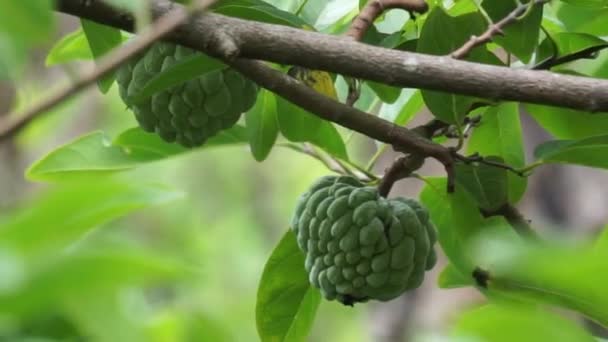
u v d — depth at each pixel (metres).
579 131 1.80
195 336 1.29
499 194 1.75
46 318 1.13
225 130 1.82
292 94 1.69
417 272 1.75
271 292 1.80
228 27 1.64
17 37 1.33
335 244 1.73
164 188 1.27
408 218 1.74
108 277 1.08
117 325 1.10
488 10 1.77
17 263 1.06
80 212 1.14
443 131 1.79
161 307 1.43
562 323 1.12
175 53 1.71
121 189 1.18
